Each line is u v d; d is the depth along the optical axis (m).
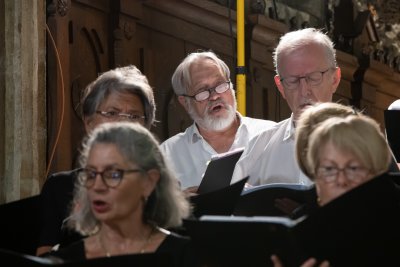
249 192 7.41
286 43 9.01
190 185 9.88
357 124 6.21
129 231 6.28
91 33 12.45
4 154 10.96
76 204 6.61
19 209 7.10
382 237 5.69
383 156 6.20
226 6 14.71
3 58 10.92
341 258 5.64
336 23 17.75
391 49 19.20
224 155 7.94
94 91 8.02
